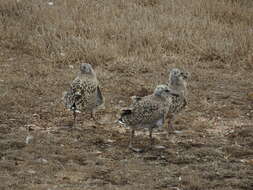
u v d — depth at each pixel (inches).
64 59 762.2
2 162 474.6
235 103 652.7
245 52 794.2
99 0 965.2
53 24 858.1
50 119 588.4
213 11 945.5
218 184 449.1
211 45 800.3
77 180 450.3
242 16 938.1
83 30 849.5
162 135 558.6
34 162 478.0
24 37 830.5
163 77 727.7
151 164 486.6
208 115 616.7
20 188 429.1
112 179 452.8
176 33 846.5
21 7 924.6
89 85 558.6
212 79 726.5
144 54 784.3
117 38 833.5
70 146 518.6
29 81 687.7
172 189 439.2
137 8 936.9
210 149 518.0
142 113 510.0
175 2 971.9
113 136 548.7
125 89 684.1
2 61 762.8
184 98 570.3
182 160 496.7
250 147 532.4
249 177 463.8
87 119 593.9
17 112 598.2
